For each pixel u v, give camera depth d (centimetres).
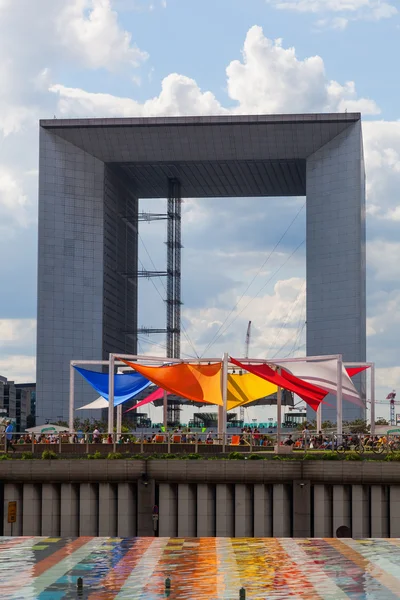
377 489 7525
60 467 7731
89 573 4997
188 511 7656
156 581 4781
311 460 7631
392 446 8731
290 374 10312
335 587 4662
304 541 6266
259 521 7581
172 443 8700
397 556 5550
